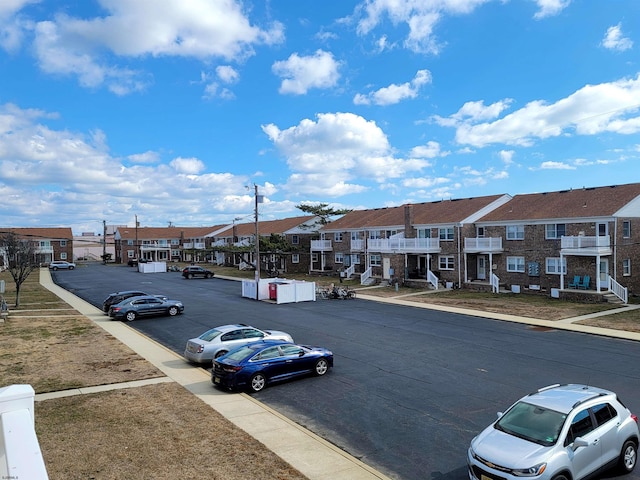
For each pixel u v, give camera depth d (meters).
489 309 31.36
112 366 17.83
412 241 45.78
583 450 8.52
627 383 15.41
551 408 9.05
